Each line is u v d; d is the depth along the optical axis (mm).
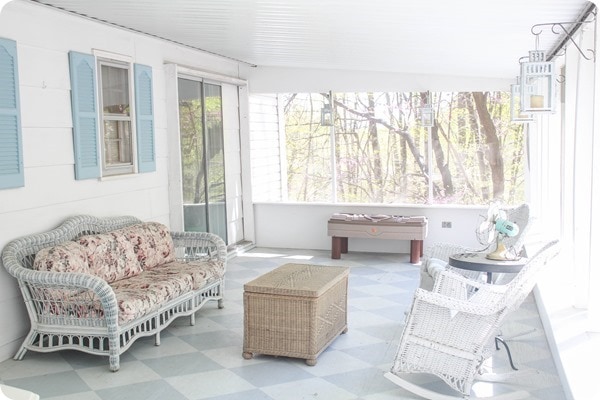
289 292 4512
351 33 5512
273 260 8297
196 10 4898
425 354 3969
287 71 8961
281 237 9211
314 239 9078
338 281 4969
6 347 4648
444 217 8500
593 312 4172
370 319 5660
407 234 7980
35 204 4879
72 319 4504
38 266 4531
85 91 5414
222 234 8539
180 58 7238
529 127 8062
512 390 3994
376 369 4457
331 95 8852
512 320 5527
